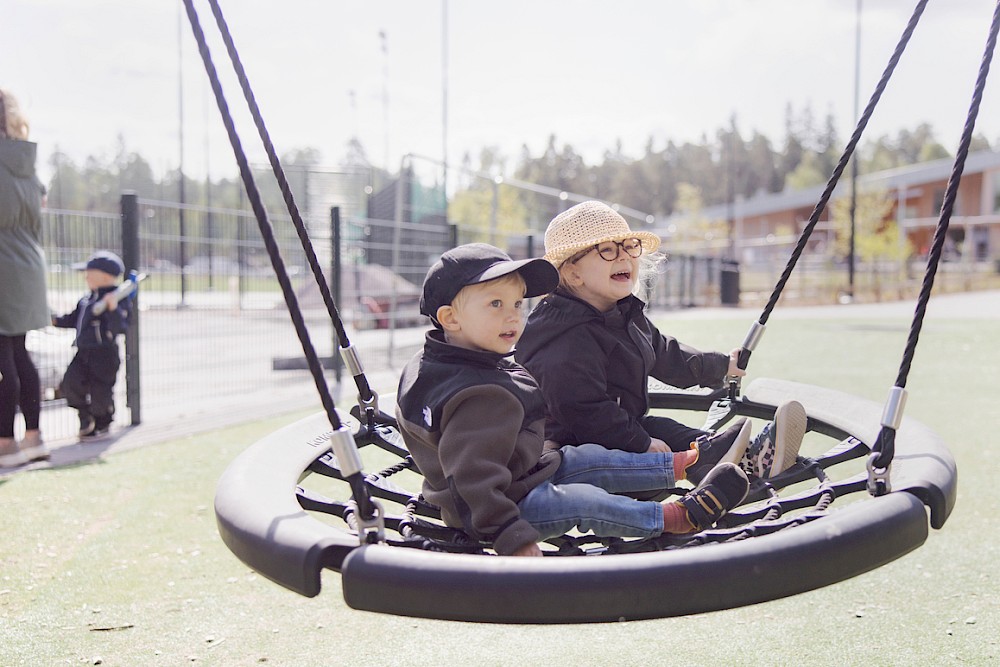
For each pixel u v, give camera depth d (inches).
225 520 59.8
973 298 1064.8
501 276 67.2
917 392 278.7
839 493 69.1
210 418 248.8
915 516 56.7
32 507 153.2
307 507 69.3
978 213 1668.3
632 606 47.3
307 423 88.1
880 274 1268.5
